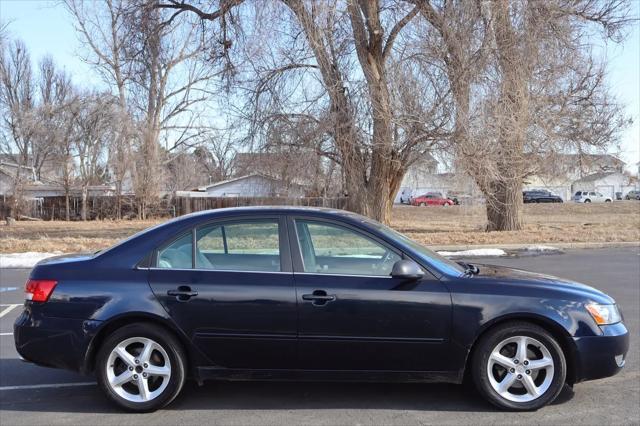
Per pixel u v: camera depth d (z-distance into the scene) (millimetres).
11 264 14789
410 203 60750
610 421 4344
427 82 16750
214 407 4695
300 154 17984
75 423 4391
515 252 16766
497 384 4547
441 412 4547
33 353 4594
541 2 17719
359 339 4496
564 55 18469
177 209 39188
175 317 4512
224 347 4539
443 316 4480
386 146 17438
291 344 4520
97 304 4531
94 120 38844
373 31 17641
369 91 16969
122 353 4551
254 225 4828
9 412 4629
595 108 21031
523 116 16922
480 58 16641
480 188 18719
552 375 4504
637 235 20422
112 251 4766
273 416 4492
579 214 41812
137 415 4535
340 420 4402
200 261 4719
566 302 4547
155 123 37062
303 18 16953
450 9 16703
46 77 55219
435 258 4910
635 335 6852
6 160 50312
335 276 4594
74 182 40938
